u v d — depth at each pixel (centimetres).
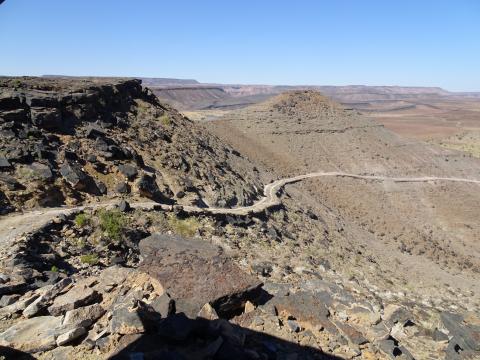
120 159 3306
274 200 4788
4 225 2019
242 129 9994
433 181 9506
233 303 1167
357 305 1462
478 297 3694
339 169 9275
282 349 1038
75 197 2612
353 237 5128
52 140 3077
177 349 912
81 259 1795
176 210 2778
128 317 965
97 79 5872
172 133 4978
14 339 943
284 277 2023
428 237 6794
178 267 1205
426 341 1459
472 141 17188
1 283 1331
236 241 2733
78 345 929
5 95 3212
